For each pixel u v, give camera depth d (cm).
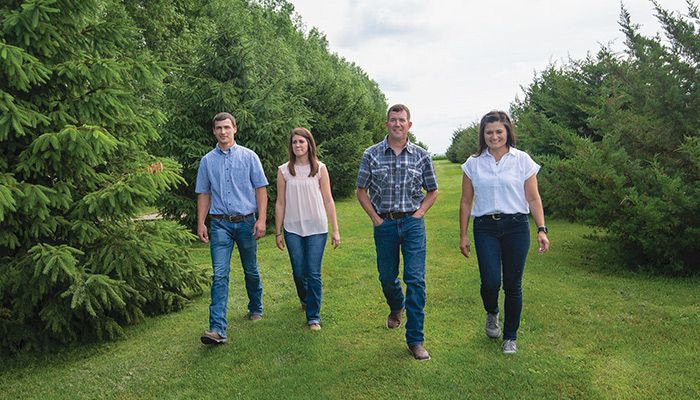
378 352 397
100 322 456
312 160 458
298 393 342
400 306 434
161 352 428
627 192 554
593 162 574
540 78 1370
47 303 435
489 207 367
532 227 929
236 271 695
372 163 392
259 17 3997
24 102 416
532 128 1162
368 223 1116
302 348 413
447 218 1088
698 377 336
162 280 520
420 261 387
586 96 1057
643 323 431
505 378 345
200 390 358
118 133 488
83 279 413
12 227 417
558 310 471
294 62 3619
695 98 567
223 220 455
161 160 506
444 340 414
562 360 368
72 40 460
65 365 417
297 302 542
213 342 418
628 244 603
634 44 620
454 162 4531
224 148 456
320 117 1744
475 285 560
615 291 522
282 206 471
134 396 356
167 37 2258
